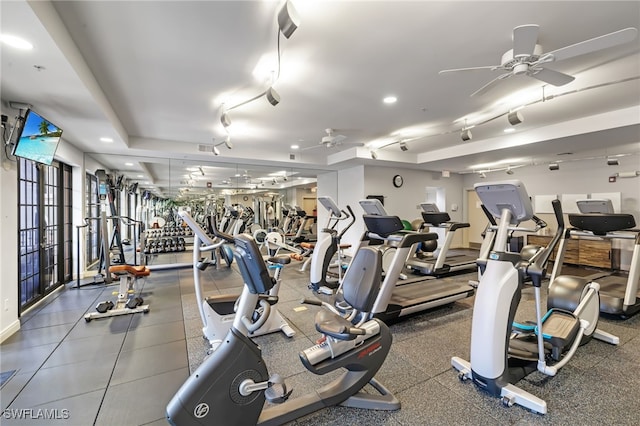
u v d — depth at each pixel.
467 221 10.07
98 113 3.60
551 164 7.27
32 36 2.04
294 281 5.42
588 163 7.02
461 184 10.04
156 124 4.82
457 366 2.42
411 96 3.77
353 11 2.15
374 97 3.80
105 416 1.92
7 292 3.09
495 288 2.06
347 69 3.04
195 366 2.54
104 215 4.67
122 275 3.99
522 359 2.32
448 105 4.09
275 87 3.46
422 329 3.28
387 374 2.38
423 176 9.13
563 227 2.36
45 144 3.45
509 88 3.54
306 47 2.62
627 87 3.49
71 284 5.19
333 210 4.85
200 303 2.92
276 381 1.62
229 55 2.74
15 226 3.24
